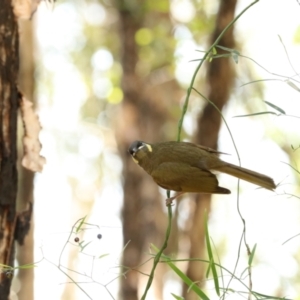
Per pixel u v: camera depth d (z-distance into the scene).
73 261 15.31
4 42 7.02
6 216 6.92
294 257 15.09
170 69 15.40
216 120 11.98
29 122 7.35
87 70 19.25
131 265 15.50
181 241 14.48
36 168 7.43
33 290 13.40
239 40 15.17
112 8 17.67
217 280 5.43
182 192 6.46
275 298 5.36
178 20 15.52
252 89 14.57
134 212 15.82
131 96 15.94
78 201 21.27
